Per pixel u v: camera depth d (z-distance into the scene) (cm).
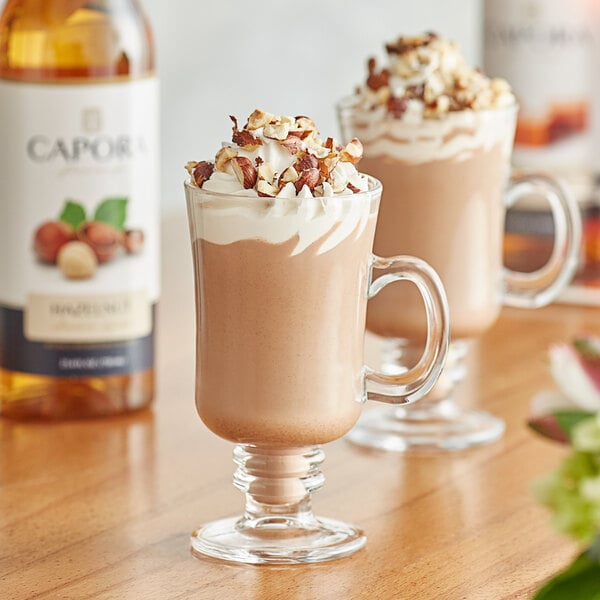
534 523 121
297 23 229
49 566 115
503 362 147
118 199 134
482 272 131
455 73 132
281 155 113
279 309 112
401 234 130
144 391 137
